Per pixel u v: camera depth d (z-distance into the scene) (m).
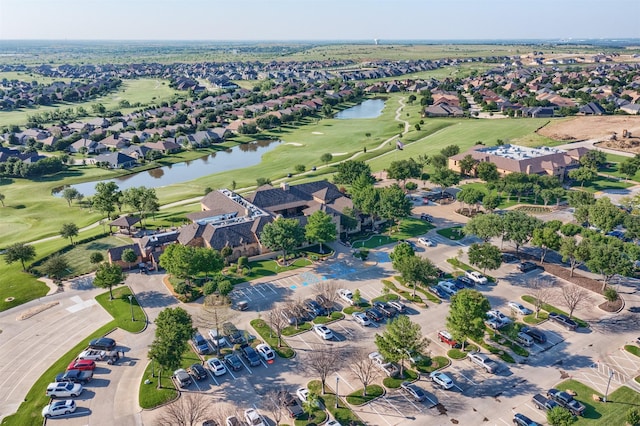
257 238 129.50
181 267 106.75
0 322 98.94
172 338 77.56
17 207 178.12
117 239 142.25
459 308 84.69
